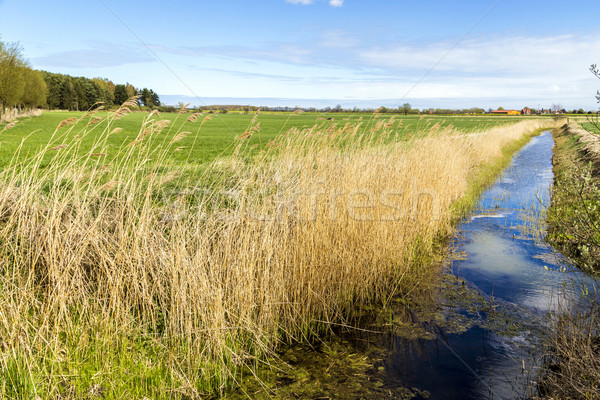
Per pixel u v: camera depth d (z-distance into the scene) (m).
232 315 4.98
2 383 3.47
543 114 106.38
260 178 6.84
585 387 3.72
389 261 7.20
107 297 4.71
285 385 4.50
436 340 5.46
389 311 6.32
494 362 4.88
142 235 5.03
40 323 4.29
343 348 5.32
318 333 5.73
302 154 7.74
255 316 5.18
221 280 5.02
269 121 52.97
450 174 11.80
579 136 23.98
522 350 5.07
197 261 4.80
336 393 4.36
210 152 18.45
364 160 8.02
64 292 4.34
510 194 14.30
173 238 4.88
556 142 32.22
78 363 3.95
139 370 4.07
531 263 8.02
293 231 5.86
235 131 36.41
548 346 5.01
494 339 5.41
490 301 6.46
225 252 5.15
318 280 5.89
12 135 25.72
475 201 13.20
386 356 5.12
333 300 6.05
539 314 5.93
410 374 4.71
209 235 5.48
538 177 17.48
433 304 6.50
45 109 84.44
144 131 4.85
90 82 96.00
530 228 10.27
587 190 7.08
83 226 4.80
